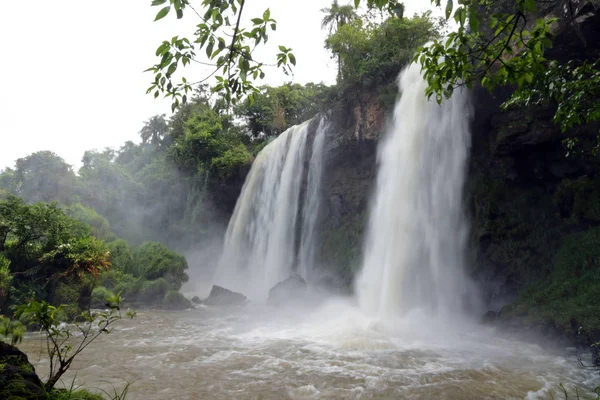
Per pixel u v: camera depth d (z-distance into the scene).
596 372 8.89
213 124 39.62
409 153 19.44
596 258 13.02
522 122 15.73
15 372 3.60
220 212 38.56
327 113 25.08
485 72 4.89
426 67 5.03
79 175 51.12
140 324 15.31
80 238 17.31
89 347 11.12
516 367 9.25
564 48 13.77
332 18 28.42
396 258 19.02
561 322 11.31
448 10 3.92
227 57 4.14
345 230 24.91
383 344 11.30
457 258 17.33
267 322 15.98
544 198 16.41
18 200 16.36
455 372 8.75
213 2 3.74
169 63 4.15
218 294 23.16
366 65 22.12
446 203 17.89
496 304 16.00
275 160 31.66
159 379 8.19
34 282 15.12
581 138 15.17
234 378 8.28
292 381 8.09
